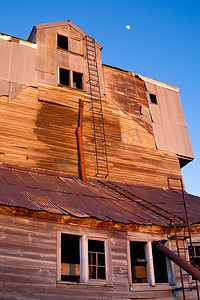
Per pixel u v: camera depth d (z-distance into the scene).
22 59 17.33
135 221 11.62
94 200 12.73
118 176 17.33
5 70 16.45
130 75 21.61
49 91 17.34
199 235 13.68
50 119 16.64
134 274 12.34
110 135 18.33
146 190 17.22
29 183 12.41
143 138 19.64
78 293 10.11
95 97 18.92
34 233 10.13
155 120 20.92
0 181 11.46
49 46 18.72
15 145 14.95
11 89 16.12
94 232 11.30
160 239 12.69
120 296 10.92
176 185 19.25
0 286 8.86
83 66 19.52
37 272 9.67
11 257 9.41
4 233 9.59
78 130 16.92
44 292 9.54
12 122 15.41
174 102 22.80
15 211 9.82
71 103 17.80
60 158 15.89
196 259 13.81
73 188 13.67
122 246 11.77
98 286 10.59
